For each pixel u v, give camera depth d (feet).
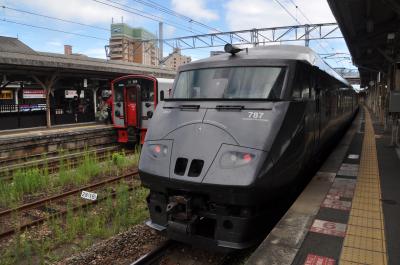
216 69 21.36
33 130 58.95
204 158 16.78
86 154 42.80
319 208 18.98
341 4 42.70
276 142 16.98
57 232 22.38
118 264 18.42
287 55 21.29
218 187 15.87
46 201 28.53
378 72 99.14
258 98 18.76
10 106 66.85
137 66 99.91
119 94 59.31
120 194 27.48
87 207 26.71
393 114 41.11
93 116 77.41
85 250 20.01
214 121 17.94
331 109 32.81
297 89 20.10
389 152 36.35
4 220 25.30
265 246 14.80
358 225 16.80
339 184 23.61
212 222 18.16
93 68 62.49
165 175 17.35
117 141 64.69
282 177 17.72
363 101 261.65
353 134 53.52
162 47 108.88
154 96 55.77
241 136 16.92
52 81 61.77
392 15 53.62
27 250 19.35
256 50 22.76
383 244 14.90
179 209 17.26
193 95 21.12
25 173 33.71
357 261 13.53
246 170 15.90
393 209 18.92
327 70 32.81
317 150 26.14
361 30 61.21
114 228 23.04
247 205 16.05
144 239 20.95
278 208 19.53
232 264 17.72
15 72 55.83
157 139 18.97
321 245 14.84
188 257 18.60
